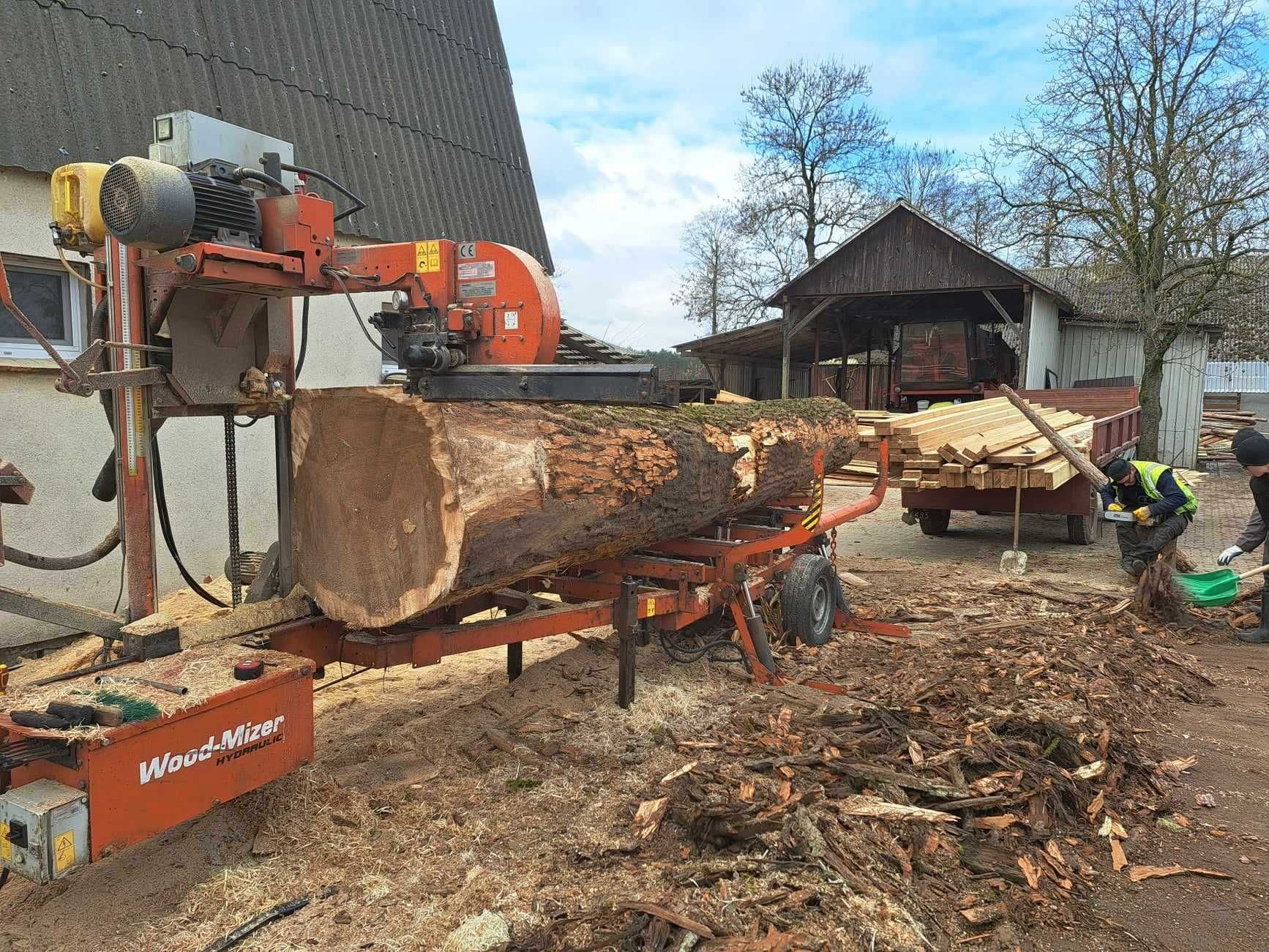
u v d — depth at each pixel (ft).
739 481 17.28
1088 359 66.49
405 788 11.74
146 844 10.27
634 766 12.55
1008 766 12.01
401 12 30.83
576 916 8.81
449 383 11.78
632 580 15.70
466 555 10.16
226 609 12.28
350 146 26.37
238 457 22.79
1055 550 32.07
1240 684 17.33
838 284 60.44
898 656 17.98
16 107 18.07
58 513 18.95
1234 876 10.27
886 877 9.54
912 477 26.91
